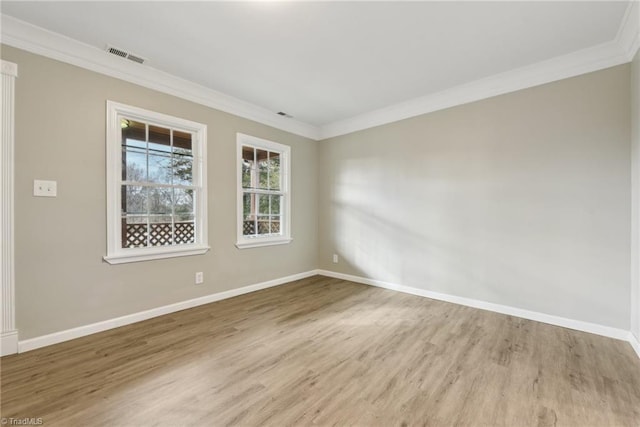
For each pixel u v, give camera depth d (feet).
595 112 8.21
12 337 7.01
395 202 12.81
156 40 7.70
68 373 6.26
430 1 6.22
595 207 8.29
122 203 9.05
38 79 7.34
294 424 4.81
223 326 8.87
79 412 5.06
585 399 5.46
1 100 6.82
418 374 6.29
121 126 8.94
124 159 9.05
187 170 10.58
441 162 11.35
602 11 6.51
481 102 10.30
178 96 10.11
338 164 15.01
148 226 9.61
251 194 12.91
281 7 6.41
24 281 7.17
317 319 9.47
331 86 10.53
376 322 9.21
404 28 7.18
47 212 7.50
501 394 5.61
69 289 7.86
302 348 7.47
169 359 6.89
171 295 9.99
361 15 6.68
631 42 7.24
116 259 8.61
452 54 8.39
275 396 5.54
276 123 13.66
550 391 5.70
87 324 8.16
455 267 11.06
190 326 8.84
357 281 14.32
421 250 12.00
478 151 10.41
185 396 5.52
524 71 9.20
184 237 10.50
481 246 10.42
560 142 8.80
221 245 11.46
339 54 8.39
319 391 5.70
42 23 6.97
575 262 8.63
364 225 13.98
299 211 14.93
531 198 9.34
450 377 6.18
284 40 7.70
